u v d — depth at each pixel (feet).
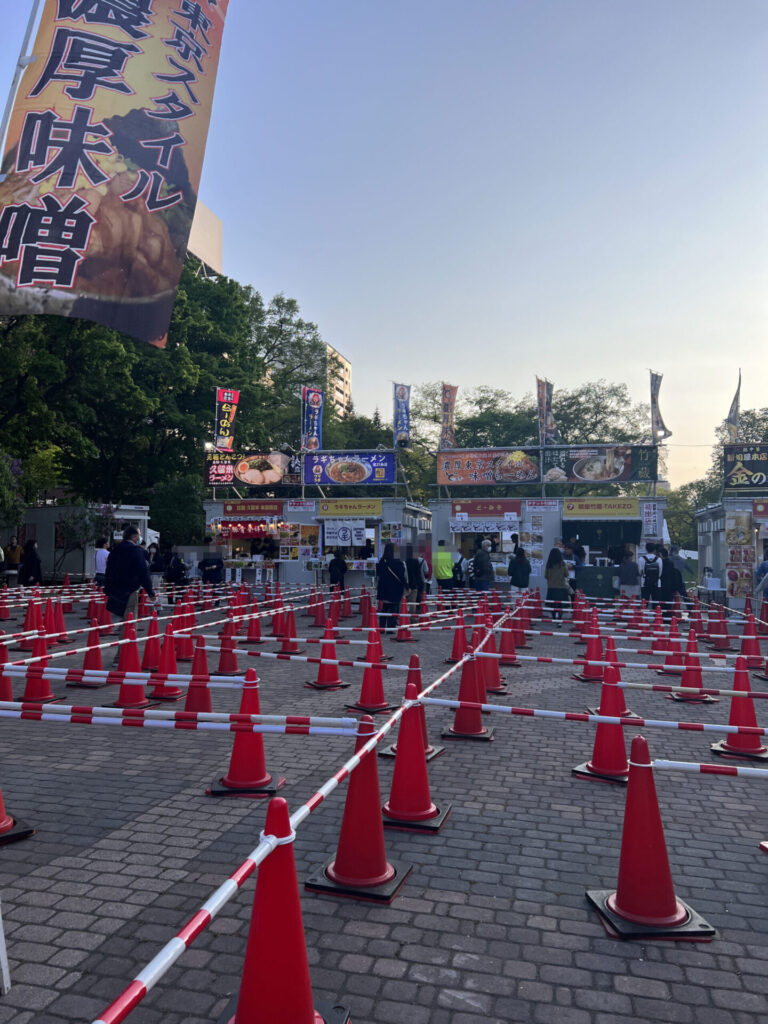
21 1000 10.08
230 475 81.00
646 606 56.49
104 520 85.56
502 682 31.91
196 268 114.42
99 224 31.04
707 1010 10.11
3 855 14.74
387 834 16.06
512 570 63.72
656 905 12.11
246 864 8.37
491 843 15.62
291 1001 8.77
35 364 69.31
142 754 21.94
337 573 63.72
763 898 13.44
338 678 31.58
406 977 10.71
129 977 10.64
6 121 30.94
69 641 42.04
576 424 139.95
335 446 132.57
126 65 32.14
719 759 22.63
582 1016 9.92
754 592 56.39
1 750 22.26
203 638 25.91
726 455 71.36
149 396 89.30
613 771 20.07
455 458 80.02
